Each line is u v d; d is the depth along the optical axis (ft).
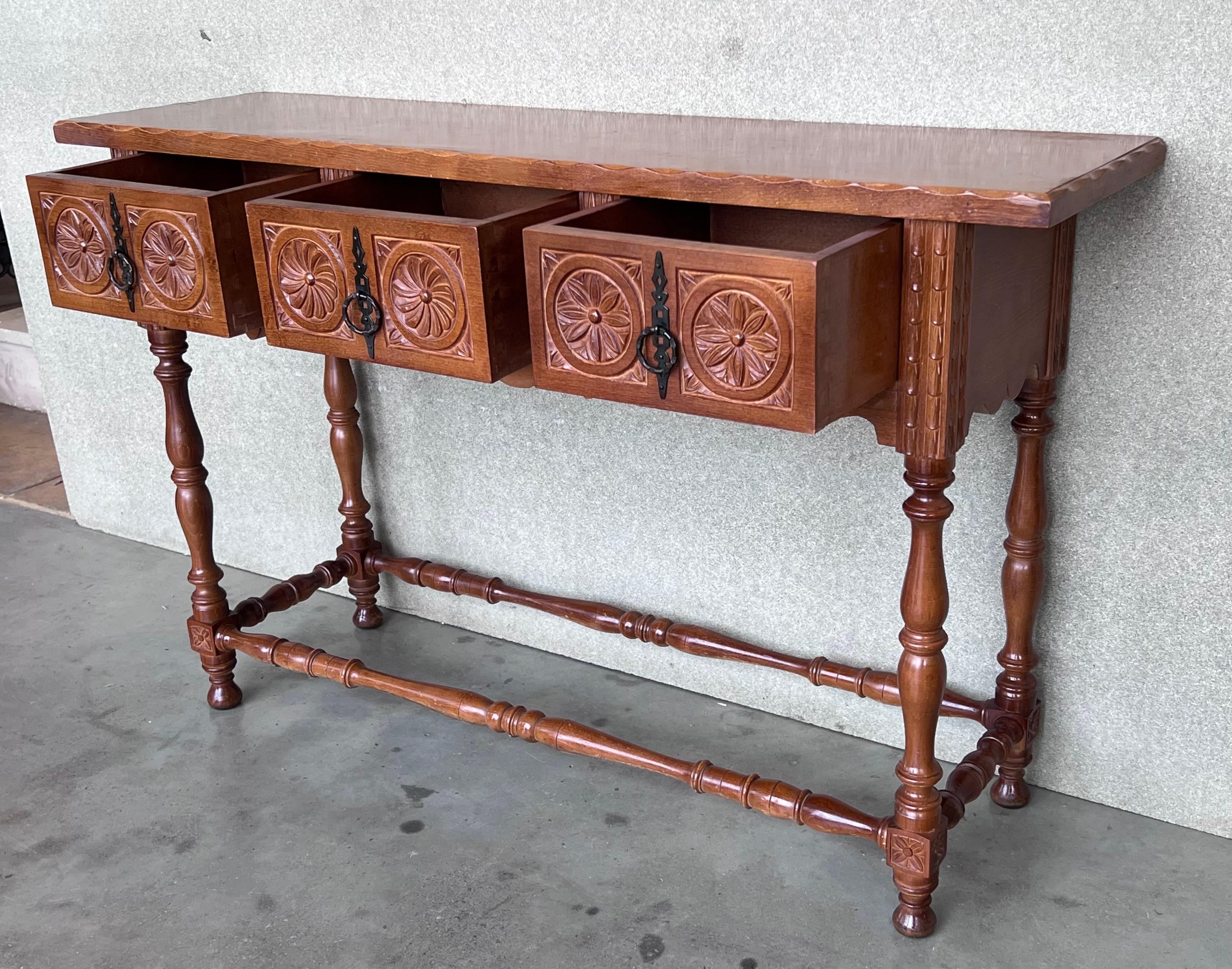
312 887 5.33
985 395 4.33
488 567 7.27
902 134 4.88
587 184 4.45
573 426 6.54
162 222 5.24
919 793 4.75
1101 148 4.39
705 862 5.40
